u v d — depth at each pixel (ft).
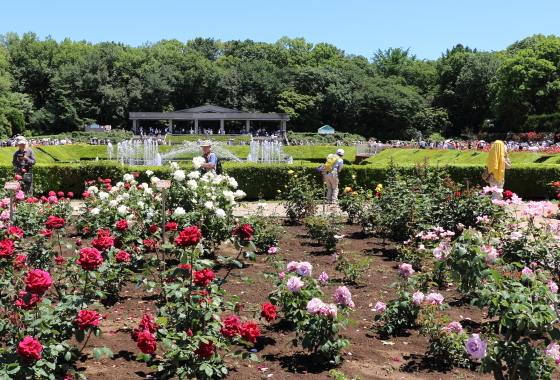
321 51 404.98
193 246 16.67
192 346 14.53
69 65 319.88
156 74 325.42
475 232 15.87
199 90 341.21
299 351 17.97
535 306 13.57
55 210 33.30
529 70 260.62
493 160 42.32
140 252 25.50
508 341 13.11
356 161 154.92
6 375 12.76
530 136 245.04
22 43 344.90
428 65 411.54
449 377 16.15
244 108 336.08
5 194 36.24
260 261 29.73
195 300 15.17
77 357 16.63
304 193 42.68
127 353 17.22
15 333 15.72
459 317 21.42
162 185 24.97
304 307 18.29
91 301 16.28
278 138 279.69
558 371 16.65
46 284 13.91
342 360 17.22
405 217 32.53
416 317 19.92
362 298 23.67
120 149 180.75
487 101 326.03
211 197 28.07
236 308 17.24
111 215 28.73
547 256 24.16
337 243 34.04
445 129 340.18
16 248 23.40
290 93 334.24
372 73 391.86
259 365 16.72
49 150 166.61
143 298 23.02
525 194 61.72
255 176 59.88
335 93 331.36
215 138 276.41
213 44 429.38
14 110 275.39
